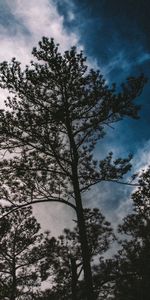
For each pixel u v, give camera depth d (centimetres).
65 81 1278
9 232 1861
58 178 1255
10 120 1180
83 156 1284
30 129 1192
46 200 1177
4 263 1950
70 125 1255
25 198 1197
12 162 1195
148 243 1372
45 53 1291
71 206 1172
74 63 1295
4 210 1176
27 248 1916
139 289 1184
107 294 1252
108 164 1225
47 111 1225
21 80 1245
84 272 1065
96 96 1257
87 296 1035
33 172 1214
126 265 1187
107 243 1545
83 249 1098
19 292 1875
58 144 1208
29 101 1258
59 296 1559
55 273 1574
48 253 1738
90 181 1230
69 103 1271
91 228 1550
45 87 1272
